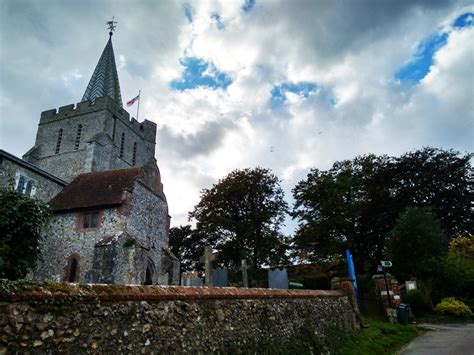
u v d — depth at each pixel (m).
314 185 37.78
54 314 3.55
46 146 45.22
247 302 7.04
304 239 35.75
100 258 20.55
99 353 3.87
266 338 7.09
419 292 22.12
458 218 29.39
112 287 4.35
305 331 8.89
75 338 3.67
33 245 10.59
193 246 52.44
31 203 10.73
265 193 43.28
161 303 4.93
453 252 32.59
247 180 41.84
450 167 30.64
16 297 3.27
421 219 23.91
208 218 41.41
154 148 53.22
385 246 26.89
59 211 23.31
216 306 6.07
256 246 40.62
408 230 23.50
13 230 9.84
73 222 22.95
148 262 24.45
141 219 24.09
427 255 22.94
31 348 3.28
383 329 14.65
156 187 26.98
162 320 4.82
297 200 38.91
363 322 14.38
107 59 53.69
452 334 15.12
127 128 47.56
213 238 42.38
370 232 32.75
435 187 30.61
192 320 5.38
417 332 15.85
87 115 44.22
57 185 27.67
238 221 41.47
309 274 37.81
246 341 6.45
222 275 12.92
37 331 3.37
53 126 45.75
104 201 22.77
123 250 21.14
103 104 43.78
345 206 34.75
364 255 33.38
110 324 4.09
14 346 3.16
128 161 46.97
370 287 20.98
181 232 53.53
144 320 4.54
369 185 33.44
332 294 12.16
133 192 23.66
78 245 22.14
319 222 35.66
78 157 42.34
